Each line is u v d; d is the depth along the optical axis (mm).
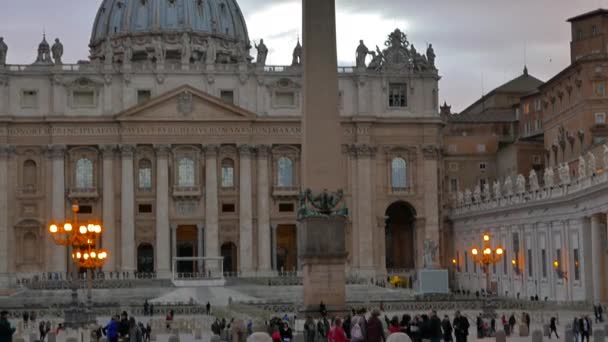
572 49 127062
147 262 135375
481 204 114375
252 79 134375
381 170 136125
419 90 137500
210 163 132500
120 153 131625
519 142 136625
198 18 183250
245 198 133125
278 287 110812
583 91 113375
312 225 51812
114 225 131375
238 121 132875
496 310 75750
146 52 177875
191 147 132500
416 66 137750
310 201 51906
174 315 79688
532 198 93000
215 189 132375
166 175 131750
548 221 88875
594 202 75188
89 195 131000
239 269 132750
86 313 64312
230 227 133625
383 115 136500
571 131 118375
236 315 67250
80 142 131375
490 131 150750
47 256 130000
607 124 112500
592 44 124188
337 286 51781
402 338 29812
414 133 136625
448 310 77562
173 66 133500
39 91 131625
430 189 136250
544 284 90500
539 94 143375
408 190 136000
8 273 129375
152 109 131875
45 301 101375
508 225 102625
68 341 44281
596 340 42875
